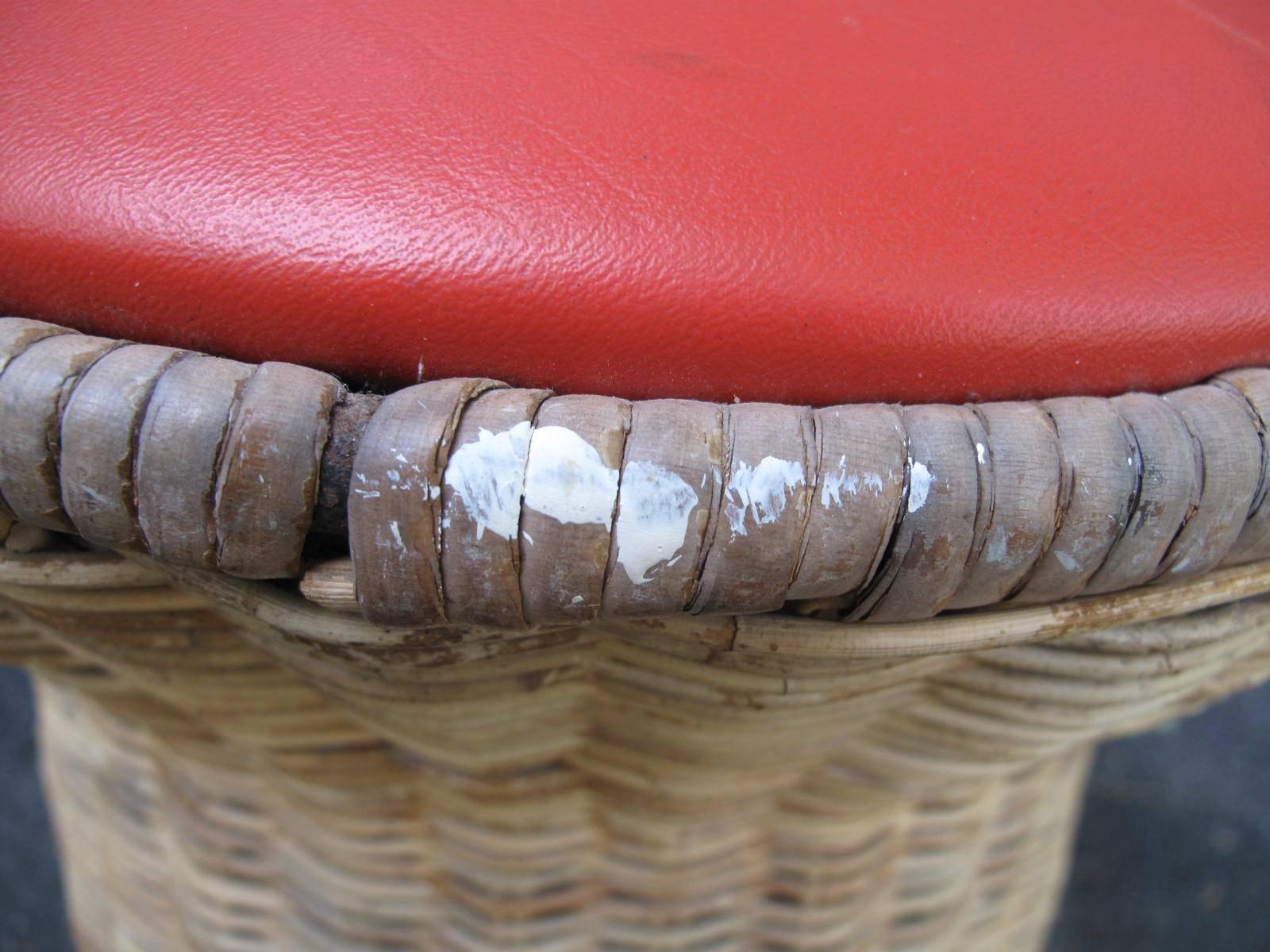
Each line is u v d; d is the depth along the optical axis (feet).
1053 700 0.73
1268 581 0.65
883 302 0.57
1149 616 0.62
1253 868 2.00
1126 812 2.09
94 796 1.08
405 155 0.57
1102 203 0.61
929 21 0.70
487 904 0.90
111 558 0.62
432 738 0.73
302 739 0.78
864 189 0.59
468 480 0.51
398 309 0.55
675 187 0.57
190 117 0.58
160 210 0.56
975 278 0.58
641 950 0.95
